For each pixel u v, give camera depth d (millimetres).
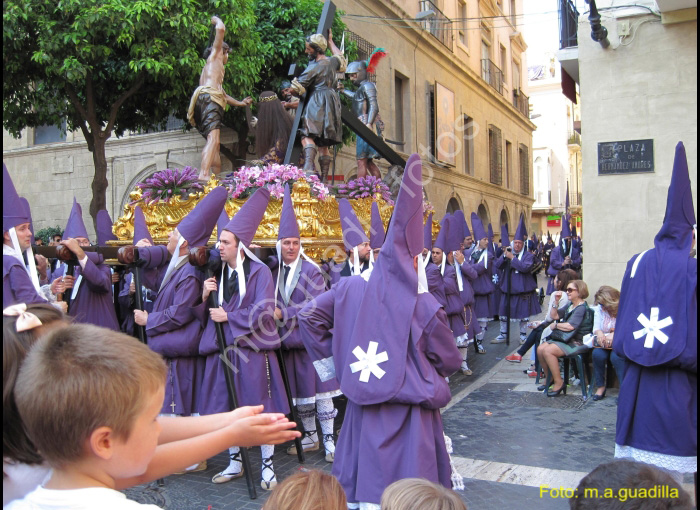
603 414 6176
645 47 7457
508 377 8141
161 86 11773
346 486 3090
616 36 7547
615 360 6367
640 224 7496
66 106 11719
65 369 1159
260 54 12359
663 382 3730
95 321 5391
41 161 16547
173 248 5242
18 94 11062
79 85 10992
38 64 10125
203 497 4305
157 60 10305
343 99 11875
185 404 4770
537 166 33656
